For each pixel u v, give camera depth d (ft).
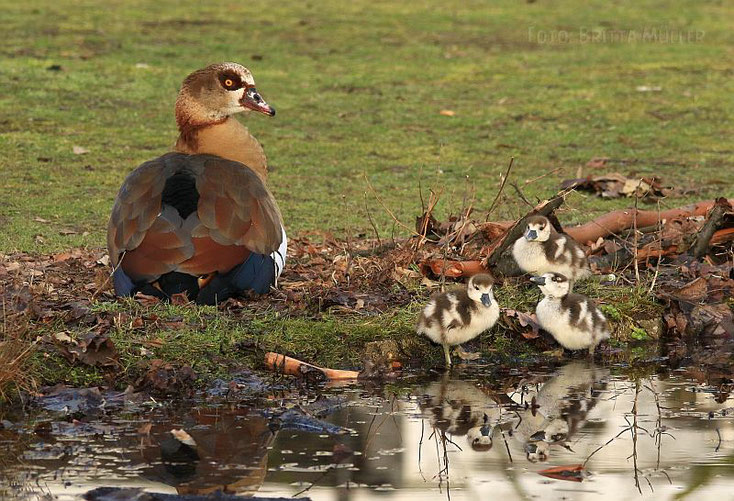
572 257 42.86
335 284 43.39
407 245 46.62
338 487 28.30
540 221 41.98
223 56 94.84
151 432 32.09
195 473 28.96
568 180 63.00
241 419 33.24
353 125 77.41
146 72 88.02
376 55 99.04
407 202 59.72
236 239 38.81
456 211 57.21
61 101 79.41
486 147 72.49
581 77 92.79
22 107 77.30
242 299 40.32
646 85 90.02
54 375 35.04
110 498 27.20
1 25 102.99
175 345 36.60
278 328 38.42
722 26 115.96
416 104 83.41
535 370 39.24
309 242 50.80
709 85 90.33
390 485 28.53
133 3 118.73
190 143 45.93
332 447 31.14
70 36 99.30
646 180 61.00
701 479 29.09
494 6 124.77
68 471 29.01
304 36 105.40
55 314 37.76
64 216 55.88
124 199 39.68
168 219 38.34
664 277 45.57
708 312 42.91
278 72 91.25
